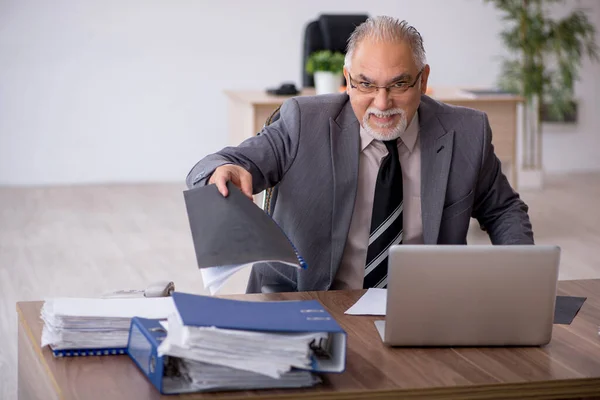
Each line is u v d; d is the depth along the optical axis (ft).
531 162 25.98
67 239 19.26
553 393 5.61
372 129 7.79
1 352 12.39
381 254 8.05
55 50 24.58
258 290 8.62
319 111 8.25
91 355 5.80
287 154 8.15
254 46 25.86
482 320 6.08
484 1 24.89
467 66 27.04
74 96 24.93
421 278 5.94
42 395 5.78
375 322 6.57
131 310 6.05
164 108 25.63
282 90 19.89
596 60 27.53
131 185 25.46
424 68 7.91
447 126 8.33
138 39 25.11
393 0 26.35
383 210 8.05
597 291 7.70
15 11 24.14
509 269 6.00
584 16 24.89
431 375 5.60
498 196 8.59
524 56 25.04
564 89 25.27
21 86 24.53
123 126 25.45
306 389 5.31
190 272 16.88
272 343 5.24
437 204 8.12
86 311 5.88
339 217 8.00
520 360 5.92
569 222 21.30
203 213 6.46
